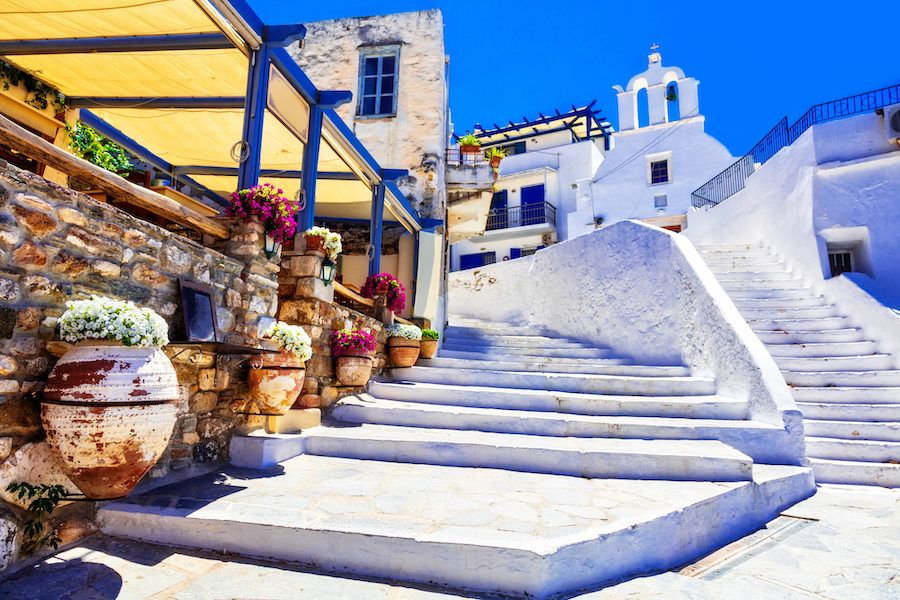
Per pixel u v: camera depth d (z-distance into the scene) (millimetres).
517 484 3842
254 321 4211
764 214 11008
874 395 6148
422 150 9648
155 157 7629
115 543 2748
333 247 5230
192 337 3379
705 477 4141
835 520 4121
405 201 8414
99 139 6871
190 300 3467
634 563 2920
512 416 5207
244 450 4008
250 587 2357
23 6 4230
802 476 4727
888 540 3664
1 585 2207
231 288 3973
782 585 2863
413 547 2584
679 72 19094
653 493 3672
